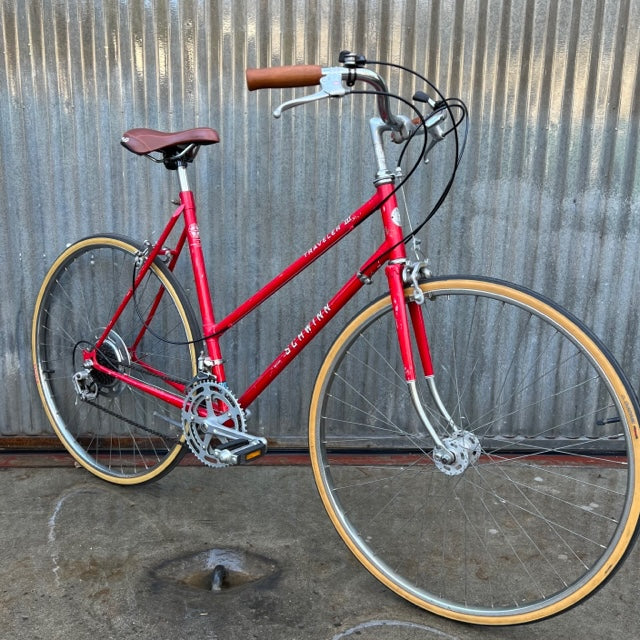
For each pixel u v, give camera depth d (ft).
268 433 8.97
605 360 5.03
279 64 7.79
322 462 6.34
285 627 5.67
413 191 8.13
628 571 6.46
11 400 8.93
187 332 7.16
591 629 5.70
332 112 7.89
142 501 7.63
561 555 6.75
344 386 8.75
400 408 8.80
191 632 5.57
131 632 5.56
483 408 8.80
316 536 7.04
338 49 7.73
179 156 6.73
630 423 4.95
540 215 8.19
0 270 8.51
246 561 6.57
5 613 5.75
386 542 6.95
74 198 8.28
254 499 7.75
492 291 5.41
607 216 8.19
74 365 8.29
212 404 6.63
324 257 8.32
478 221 8.21
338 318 8.51
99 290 8.65
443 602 5.77
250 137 7.98
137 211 8.29
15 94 7.97
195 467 8.46
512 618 5.50
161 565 6.47
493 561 6.64
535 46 7.70
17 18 7.73
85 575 6.27
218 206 8.20
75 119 8.02
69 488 7.90
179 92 7.88
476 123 7.91
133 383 7.38
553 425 8.86
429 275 5.60
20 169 8.20
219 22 7.66
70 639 5.47
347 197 8.15
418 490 7.98
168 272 7.27
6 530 6.97
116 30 7.72
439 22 7.63
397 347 8.59
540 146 7.98
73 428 9.03
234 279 8.43
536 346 8.58
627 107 7.86
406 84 7.84
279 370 6.64
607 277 8.38
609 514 7.50
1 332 8.70
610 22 7.62
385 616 5.85
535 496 7.87
